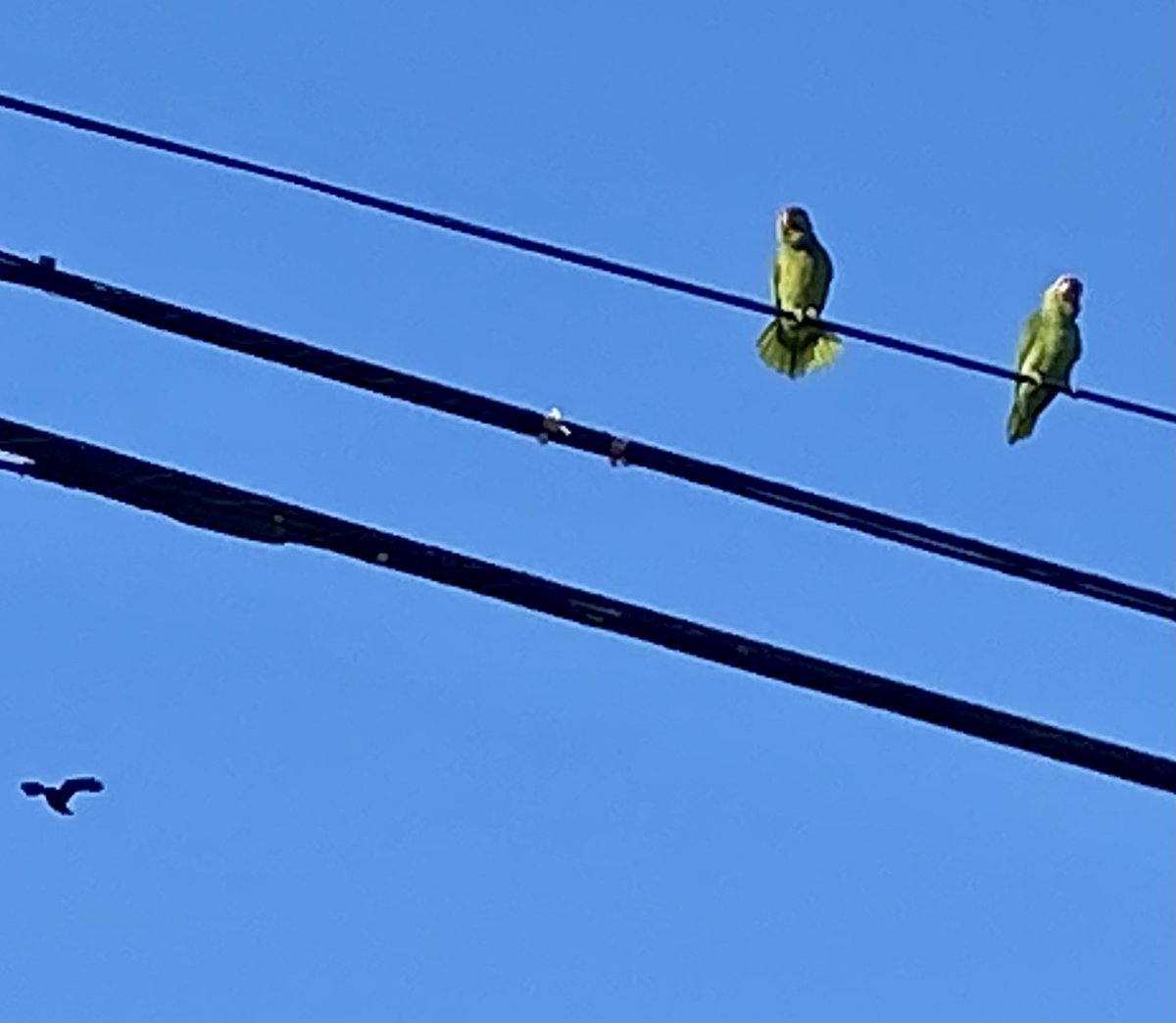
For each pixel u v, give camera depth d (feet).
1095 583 31.09
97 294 29.84
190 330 30.01
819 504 30.86
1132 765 29.81
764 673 29.63
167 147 30.14
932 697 29.68
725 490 30.83
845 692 29.60
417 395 30.48
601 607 29.58
